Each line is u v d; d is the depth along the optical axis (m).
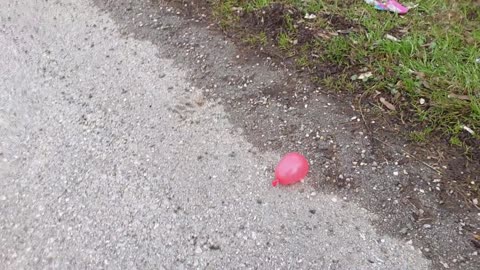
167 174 2.10
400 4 2.59
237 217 1.99
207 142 2.19
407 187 2.03
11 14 2.72
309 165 2.11
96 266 1.88
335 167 2.10
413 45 2.40
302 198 2.03
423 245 1.91
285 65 2.41
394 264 1.87
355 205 2.01
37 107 2.32
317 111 2.25
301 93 2.31
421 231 1.94
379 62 2.37
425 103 2.24
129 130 2.24
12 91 2.38
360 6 2.58
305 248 1.91
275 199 2.03
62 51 2.54
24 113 2.30
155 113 2.29
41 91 2.38
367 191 2.04
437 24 2.50
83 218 1.99
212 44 2.52
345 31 2.49
